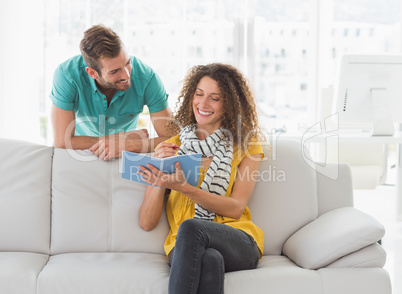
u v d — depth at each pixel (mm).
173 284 1783
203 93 2195
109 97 2627
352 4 5055
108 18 4617
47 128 4547
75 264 2002
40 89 4582
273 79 5035
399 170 3635
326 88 3707
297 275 1905
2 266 1971
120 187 2277
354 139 3170
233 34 4816
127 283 1896
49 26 4508
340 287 1894
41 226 2219
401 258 3238
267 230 2250
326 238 1991
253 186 2178
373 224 1951
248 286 1868
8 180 2254
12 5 4297
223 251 1904
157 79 2701
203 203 2047
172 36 4789
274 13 4918
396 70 3234
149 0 4723
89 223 2221
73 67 2521
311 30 4938
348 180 2400
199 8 4793
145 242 2207
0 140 2340
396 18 5062
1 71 4305
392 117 3260
